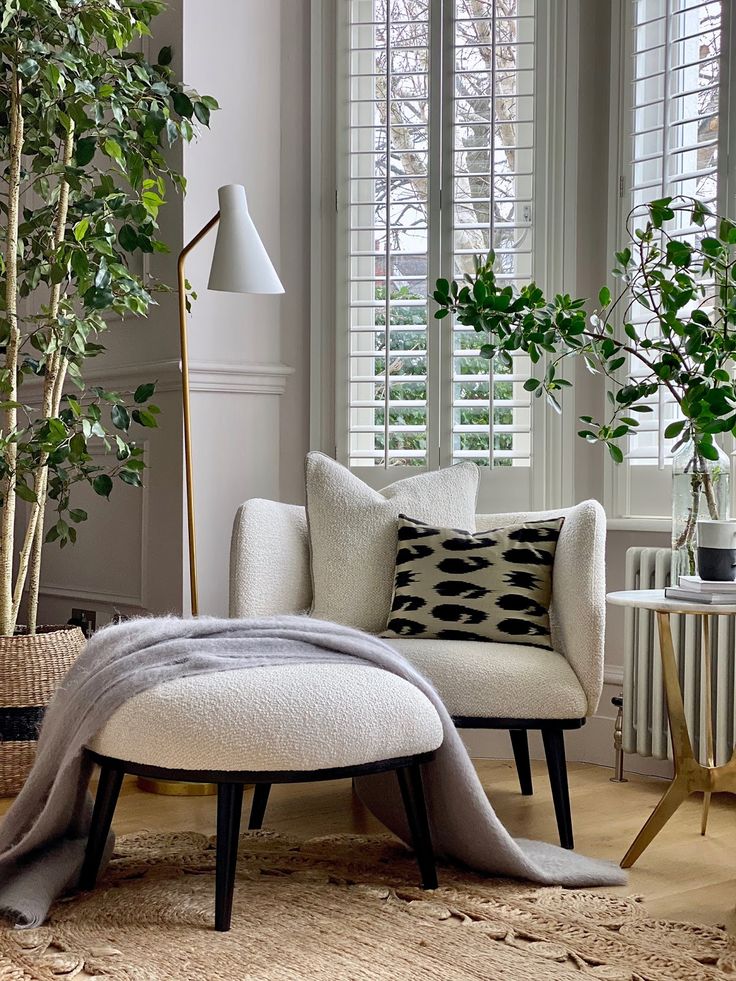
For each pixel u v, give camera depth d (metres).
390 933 2.23
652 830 2.72
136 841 2.83
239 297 4.07
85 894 2.45
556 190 3.98
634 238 3.88
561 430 3.97
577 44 3.97
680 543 3.05
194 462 3.96
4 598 3.52
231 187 3.41
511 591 3.09
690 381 3.13
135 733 2.26
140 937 2.20
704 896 2.50
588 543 2.97
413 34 4.09
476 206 4.04
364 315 4.18
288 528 3.38
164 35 3.99
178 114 3.71
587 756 3.93
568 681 2.88
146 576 4.11
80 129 3.44
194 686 2.28
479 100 4.03
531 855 2.68
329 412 4.18
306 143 4.21
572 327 3.38
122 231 3.52
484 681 2.84
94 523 4.41
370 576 3.31
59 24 3.27
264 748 2.22
